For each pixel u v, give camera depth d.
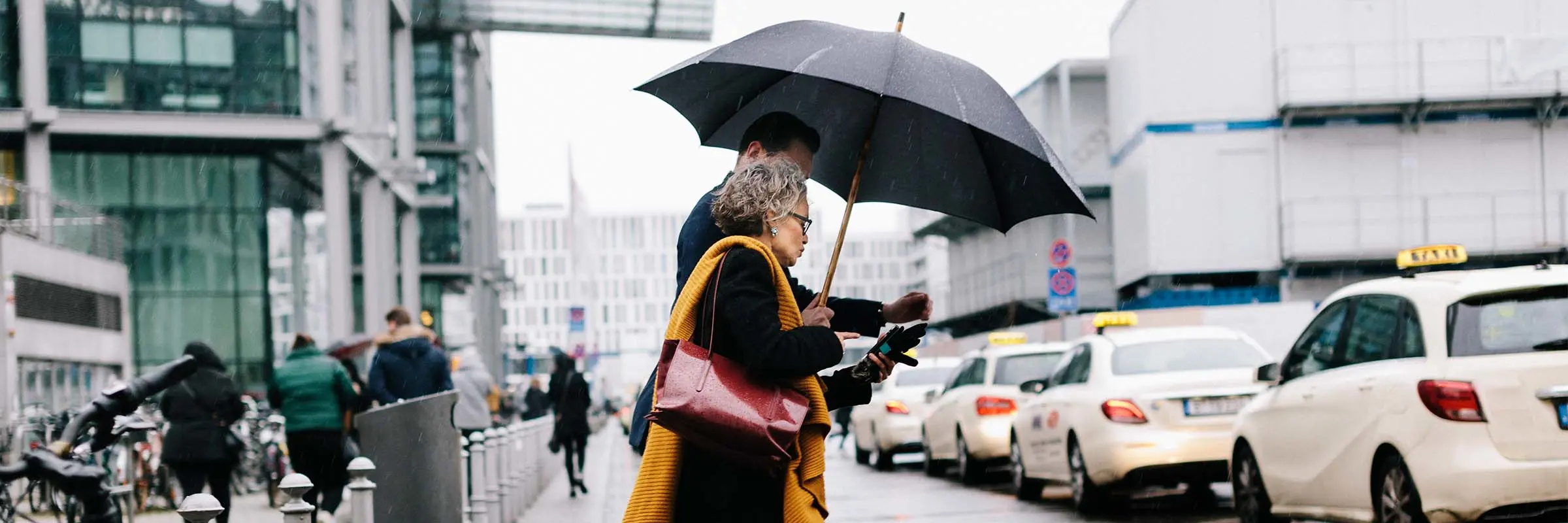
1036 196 4.42
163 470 15.48
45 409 20.86
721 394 3.43
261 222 32.28
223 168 32.22
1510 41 32.28
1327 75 32.66
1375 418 7.62
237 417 11.67
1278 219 33.25
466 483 10.62
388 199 38.88
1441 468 7.07
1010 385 16.45
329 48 31.69
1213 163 33.38
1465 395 7.07
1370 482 7.70
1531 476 6.89
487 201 59.38
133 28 30.75
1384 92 32.50
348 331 31.88
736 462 3.51
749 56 4.20
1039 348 16.98
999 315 46.50
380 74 38.28
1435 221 32.75
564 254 169.00
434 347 12.49
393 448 7.28
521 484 14.62
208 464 11.48
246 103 31.30
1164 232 33.47
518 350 70.00
